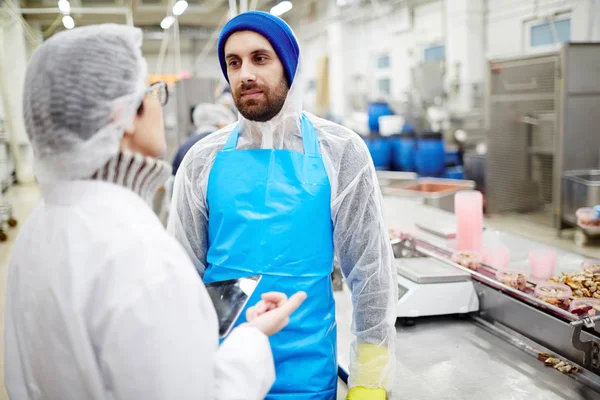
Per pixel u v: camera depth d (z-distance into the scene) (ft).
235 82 3.67
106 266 2.31
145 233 2.39
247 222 3.57
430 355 4.71
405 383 4.25
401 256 6.28
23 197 25.70
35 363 2.61
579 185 10.29
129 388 2.23
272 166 3.66
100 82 2.48
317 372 3.65
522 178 12.75
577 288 4.88
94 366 2.35
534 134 12.21
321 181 3.70
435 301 5.25
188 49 47.16
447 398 4.02
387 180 13.20
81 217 2.47
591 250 9.57
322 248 3.72
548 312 4.57
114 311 2.25
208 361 2.39
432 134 17.47
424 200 10.81
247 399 2.56
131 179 2.68
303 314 3.59
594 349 4.13
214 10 31.81
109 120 2.51
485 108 13.41
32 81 2.49
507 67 12.60
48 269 2.48
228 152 3.81
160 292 2.27
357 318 4.04
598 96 10.87
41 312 2.49
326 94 32.71
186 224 4.10
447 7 21.72
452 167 18.12
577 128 10.87
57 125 2.46
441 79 19.75
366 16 29.94
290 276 3.57
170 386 2.24
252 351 2.66
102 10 25.03
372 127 21.04
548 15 17.47
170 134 21.56
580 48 10.61
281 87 3.66
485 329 5.22
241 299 3.12
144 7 30.12
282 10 19.17
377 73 29.96
